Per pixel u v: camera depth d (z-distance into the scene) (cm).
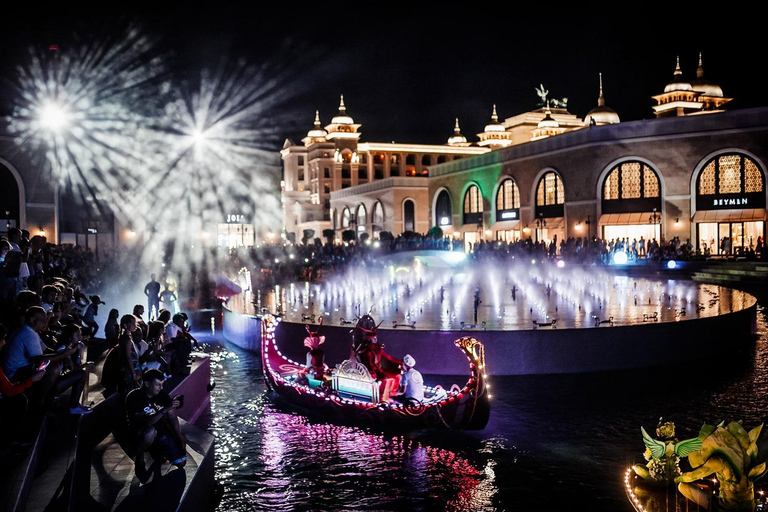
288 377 1795
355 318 2383
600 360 1973
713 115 5031
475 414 1435
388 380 1569
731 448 806
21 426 1024
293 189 12769
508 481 1275
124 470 1027
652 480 973
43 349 1128
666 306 2655
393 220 8275
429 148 12088
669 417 1622
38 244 1898
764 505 807
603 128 5538
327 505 1180
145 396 1035
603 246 5016
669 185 5256
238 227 7331
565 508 1159
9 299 1465
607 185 5597
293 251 5856
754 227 4959
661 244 4891
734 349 2253
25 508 826
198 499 1026
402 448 1453
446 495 1218
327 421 1641
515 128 9825
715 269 4194
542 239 6275
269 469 1345
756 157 4862
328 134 12469
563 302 2867
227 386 1998
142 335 1484
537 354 1947
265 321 1886
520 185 6506
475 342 1459
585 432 1530
